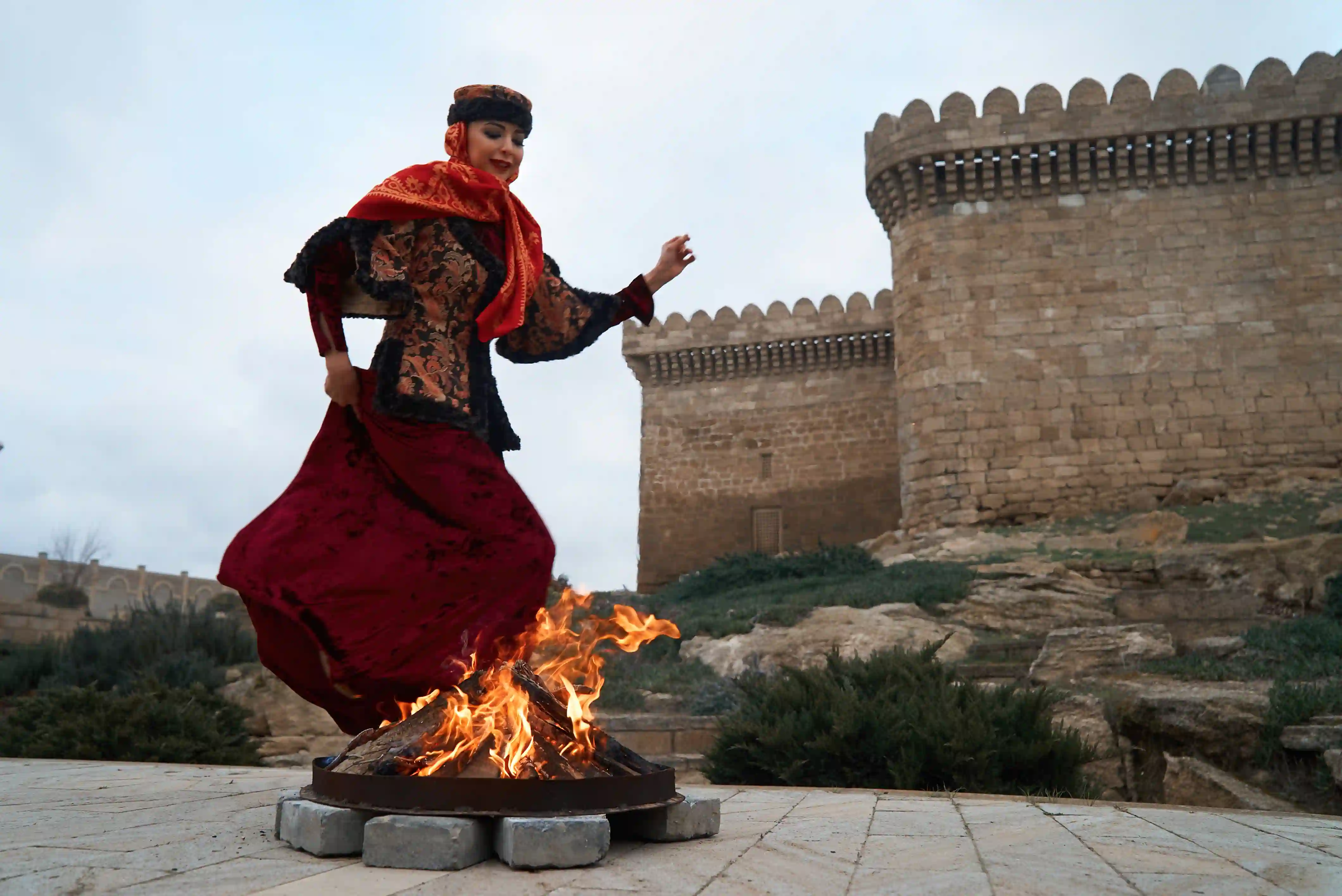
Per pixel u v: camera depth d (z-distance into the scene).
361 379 4.04
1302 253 29.95
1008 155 31.66
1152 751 12.19
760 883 3.17
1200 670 14.64
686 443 42.97
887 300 40.84
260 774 7.24
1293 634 16.61
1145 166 31.05
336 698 3.95
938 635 19.02
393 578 3.87
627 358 43.75
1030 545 26.92
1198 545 24.00
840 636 18.83
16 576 37.25
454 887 3.01
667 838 3.90
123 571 40.31
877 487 40.19
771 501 41.41
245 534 3.91
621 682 17.39
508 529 3.98
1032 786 8.36
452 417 3.98
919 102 32.53
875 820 4.80
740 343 42.28
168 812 4.79
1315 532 24.58
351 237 3.85
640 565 42.22
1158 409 29.91
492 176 4.29
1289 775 10.86
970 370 31.05
